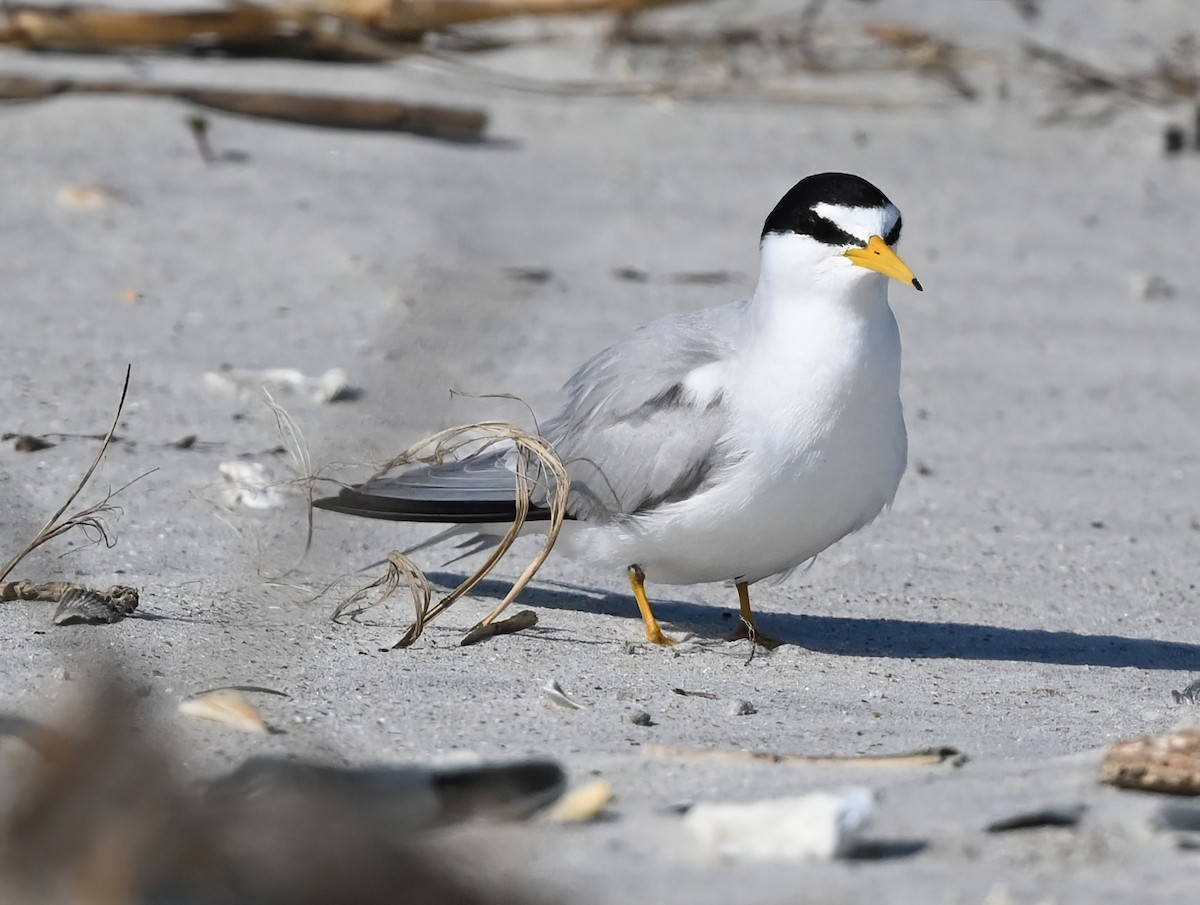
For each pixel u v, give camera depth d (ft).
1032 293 54.24
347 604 30.76
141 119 59.98
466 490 31.94
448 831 20.04
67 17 65.72
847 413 29.99
